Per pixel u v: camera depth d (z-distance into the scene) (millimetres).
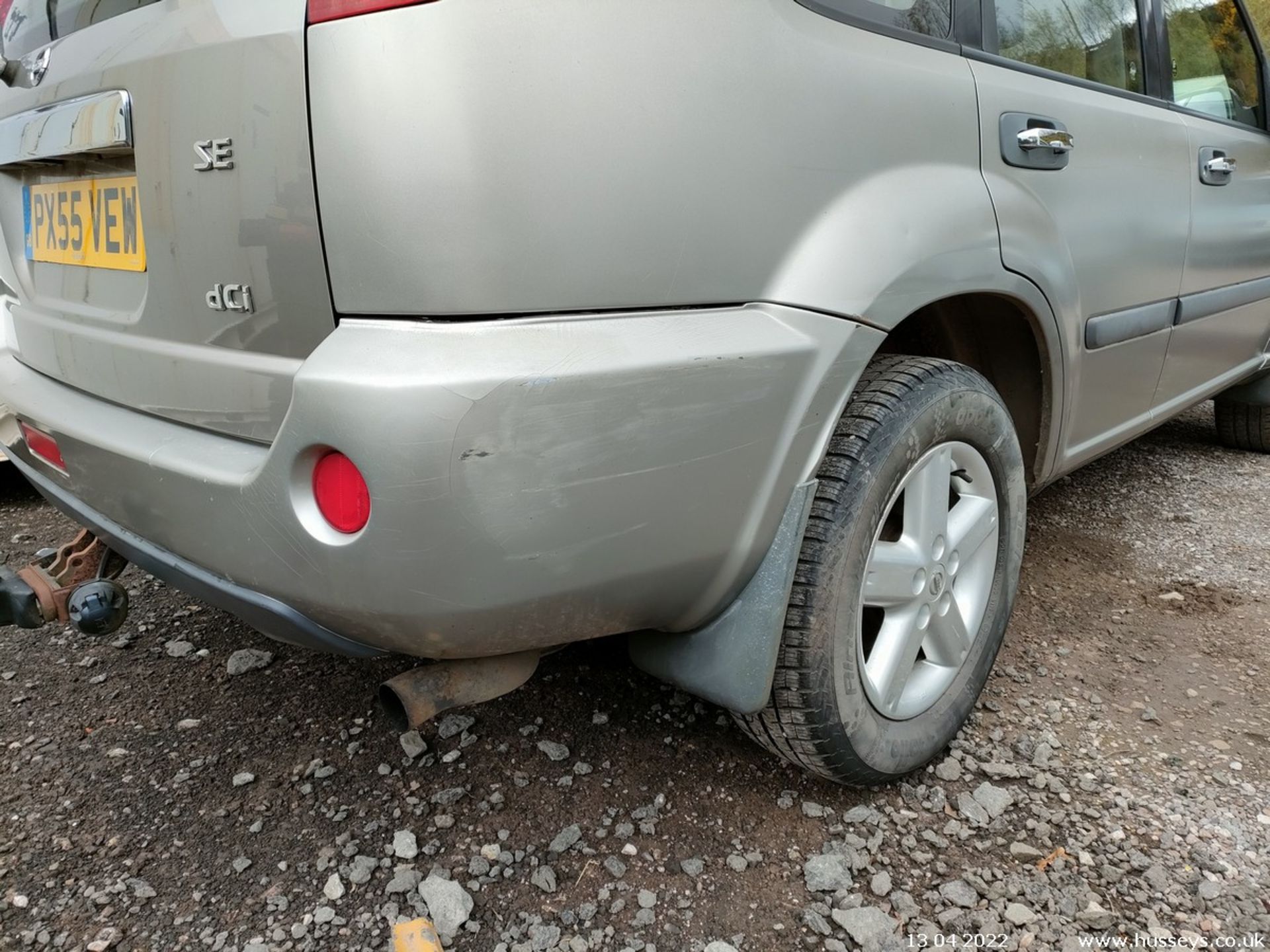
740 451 1311
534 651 1424
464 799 1682
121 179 1469
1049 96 1911
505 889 1481
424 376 1074
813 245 1378
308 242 1176
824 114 1384
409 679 1317
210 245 1297
